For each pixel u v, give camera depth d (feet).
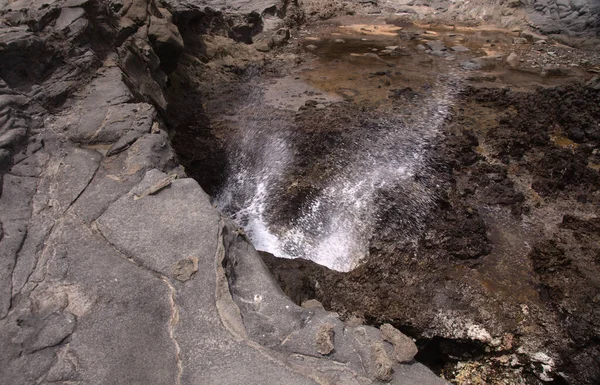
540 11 43.88
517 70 33.76
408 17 47.57
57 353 8.70
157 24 25.35
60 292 9.80
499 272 16.37
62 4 18.78
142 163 13.30
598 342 13.84
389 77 32.22
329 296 15.46
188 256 10.56
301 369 8.77
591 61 35.29
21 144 13.67
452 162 21.88
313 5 49.42
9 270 10.19
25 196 12.19
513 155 22.72
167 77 26.20
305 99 28.68
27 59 16.10
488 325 14.55
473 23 45.32
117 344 8.92
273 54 36.68
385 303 15.08
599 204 19.62
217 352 8.96
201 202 12.02
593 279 15.69
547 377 13.74
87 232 11.28
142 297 9.78
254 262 11.22
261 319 9.70
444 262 16.72
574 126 24.67
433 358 14.97
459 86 30.68
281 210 20.06
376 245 17.42
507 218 18.92
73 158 13.65
